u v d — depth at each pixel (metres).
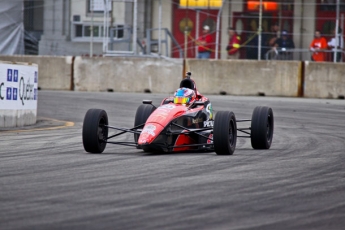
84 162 33.31
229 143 36.25
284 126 55.53
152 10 108.00
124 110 66.19
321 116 63.56
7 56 89.88
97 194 24.73
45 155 36.12
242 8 105.44
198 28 106.44
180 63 86.19
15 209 22.06
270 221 21.11
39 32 108.94
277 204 23.59
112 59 88.00
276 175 29.94
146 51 102.94
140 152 38.22
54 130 50.91
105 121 37.75
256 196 24.91
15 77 52.00
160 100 75.94
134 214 21.62
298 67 83.19
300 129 53.38
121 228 19.83
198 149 37.81
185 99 38.88
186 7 105.38
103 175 29.12
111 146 41.59
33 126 53.62
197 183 27.34
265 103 74.62
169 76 86.38
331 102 77.94
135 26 92.06
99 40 108.44
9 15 97.94
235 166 32.50
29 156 35.62
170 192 25.30
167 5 108.12
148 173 29.80
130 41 97.38
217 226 20.30
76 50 108.44
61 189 25.66
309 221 21.27
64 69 89.12
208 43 99.62
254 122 39.88
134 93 86.00
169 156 36.12
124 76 87.69
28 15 108.38
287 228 20.34
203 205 23.12
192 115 38.00
